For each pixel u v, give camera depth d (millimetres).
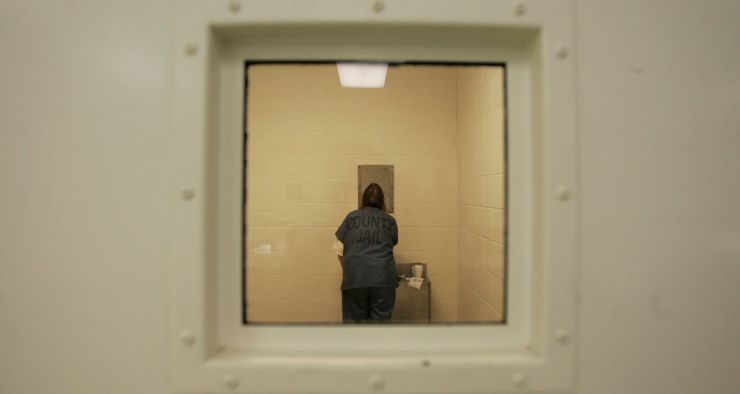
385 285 1562
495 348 687
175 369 624
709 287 657
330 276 1713
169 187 631
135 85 641
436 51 689
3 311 648
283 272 1545
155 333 639
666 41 656
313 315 1172
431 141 1765
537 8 637
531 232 680
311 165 1700
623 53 650
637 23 652
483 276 1339
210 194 646
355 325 695
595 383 644
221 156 676
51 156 646
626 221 648
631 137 649
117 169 642
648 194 651
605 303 645
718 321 656
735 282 659
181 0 632
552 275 635
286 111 1582
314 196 1720
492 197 1219
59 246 646
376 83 1495
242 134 681
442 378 631
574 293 639
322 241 1727
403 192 1812
